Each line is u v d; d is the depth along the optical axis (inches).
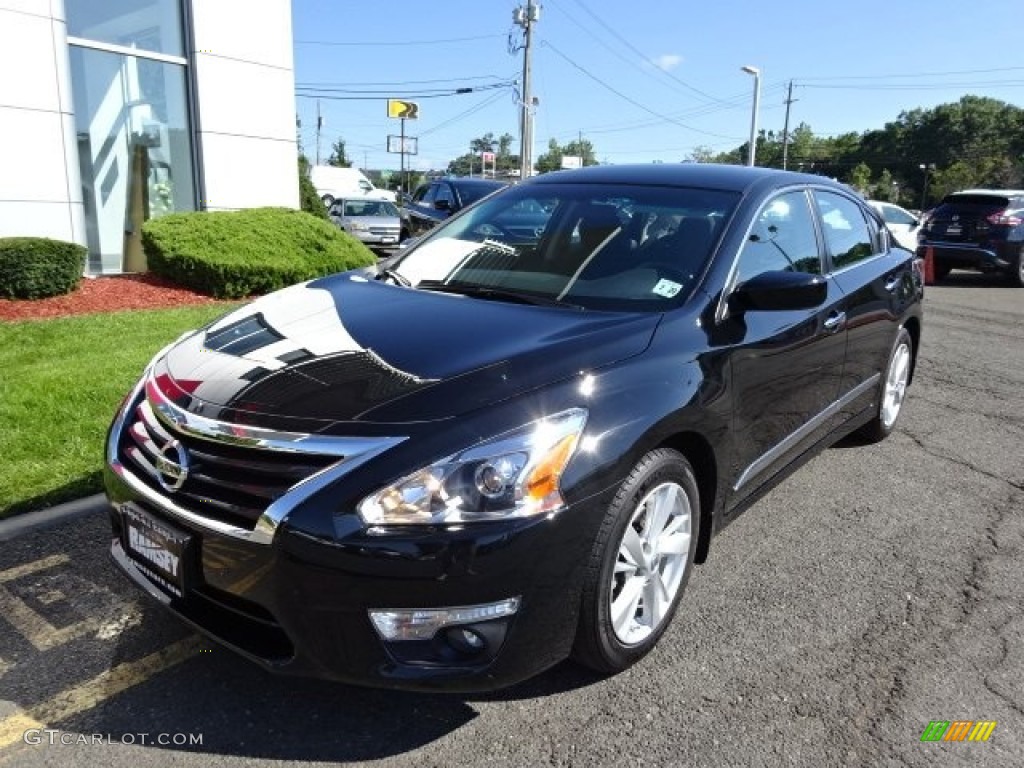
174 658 112.3
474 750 95.9
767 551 148.6
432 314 119.3
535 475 91.3
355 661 89.2
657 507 109.0
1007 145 4131.4
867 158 4468.5
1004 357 323.9
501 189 170.4
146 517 101.0
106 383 216.1
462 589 87.7
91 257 417.1
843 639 120.7
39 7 359.9
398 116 1918.1
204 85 437.1
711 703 105.3
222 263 351.3
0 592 126.7
